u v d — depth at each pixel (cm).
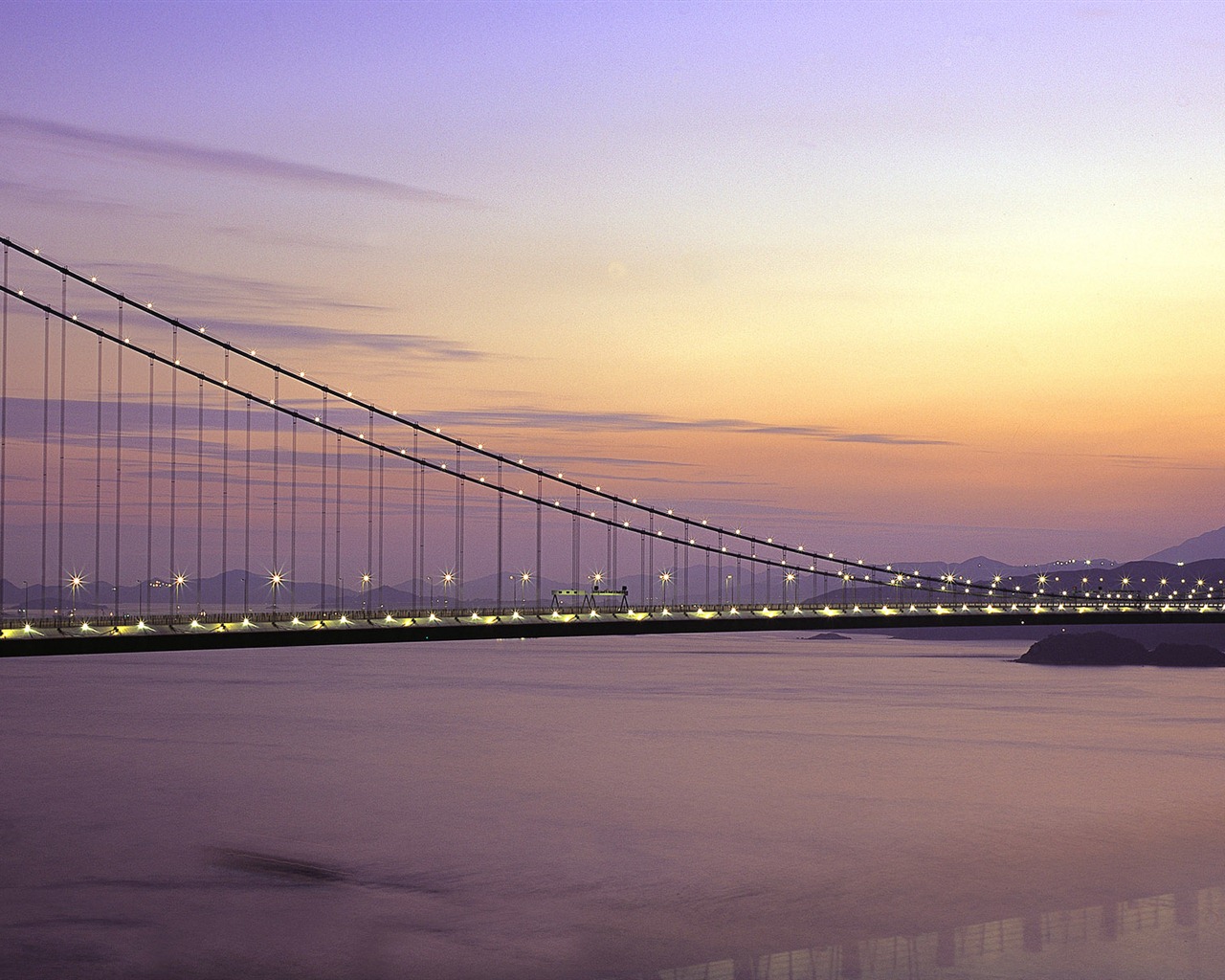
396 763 8250
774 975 3962
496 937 4347
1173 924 4497
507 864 5391
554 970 4000
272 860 5403
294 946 4219
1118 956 4138
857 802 6925
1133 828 6262
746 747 9162
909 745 9400
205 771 7800
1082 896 4891
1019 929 4438
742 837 5994
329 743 9275
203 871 5200
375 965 4038
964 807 6812
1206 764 8512
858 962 4094
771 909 4700
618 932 4406
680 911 4669
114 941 4250
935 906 4741
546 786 7375
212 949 4178
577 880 5119
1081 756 8850
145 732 9856
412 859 5453
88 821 6194
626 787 7356
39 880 5019
